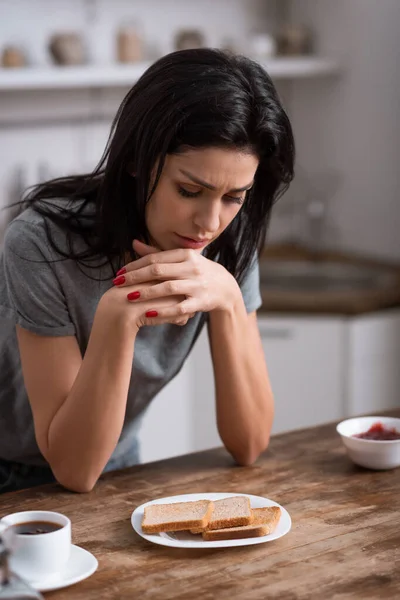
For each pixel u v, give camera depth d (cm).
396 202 414
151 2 413
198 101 160
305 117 451
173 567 152
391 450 193
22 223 186
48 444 184
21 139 394
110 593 144
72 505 177
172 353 204
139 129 167
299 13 447
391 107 408
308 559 155
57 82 367
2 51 376
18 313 184
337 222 446
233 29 441
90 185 190
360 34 416
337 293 375
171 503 173
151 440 374
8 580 130
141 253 184
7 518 151
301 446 211
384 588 146
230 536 161
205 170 162
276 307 372
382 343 378
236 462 201
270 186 190
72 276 186
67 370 185
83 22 398
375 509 176
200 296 184
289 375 377
